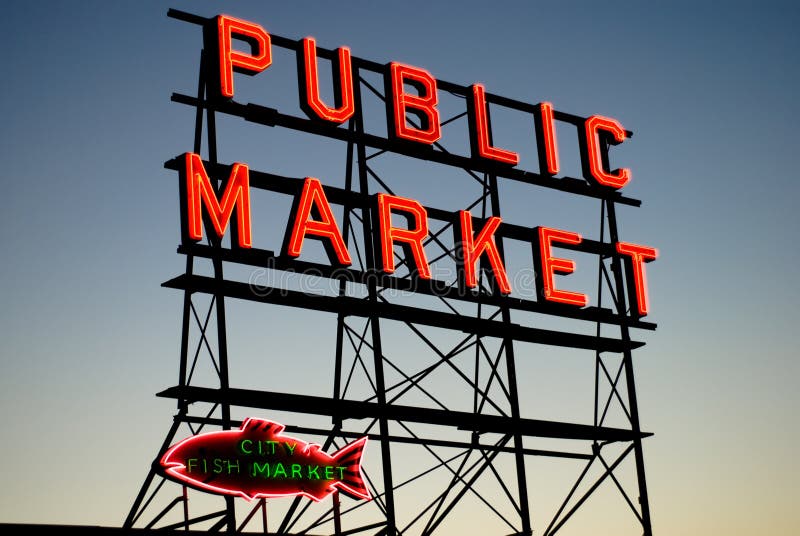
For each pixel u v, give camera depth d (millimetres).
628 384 35906
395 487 31422
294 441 29891
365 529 30531
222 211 30531
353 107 33688
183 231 30219
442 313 33344
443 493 32219
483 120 35906
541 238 35594
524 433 33688
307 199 31750
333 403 30891
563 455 34406
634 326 36406
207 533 28281
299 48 33594
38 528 26281
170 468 28125
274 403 30188
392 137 34406
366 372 31984
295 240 31219
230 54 31938
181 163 30625
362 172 33562
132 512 28125
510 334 34344
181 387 28969
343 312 32281
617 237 37188
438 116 35156
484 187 35781
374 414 31547
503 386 33812
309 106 32938
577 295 35531
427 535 31859
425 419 32219
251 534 28875
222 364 29781
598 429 34844
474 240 34469
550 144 36906
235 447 29031
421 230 33375
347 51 34094
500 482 32938
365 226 33219
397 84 34781
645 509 34750
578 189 37062
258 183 31812
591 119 37969
